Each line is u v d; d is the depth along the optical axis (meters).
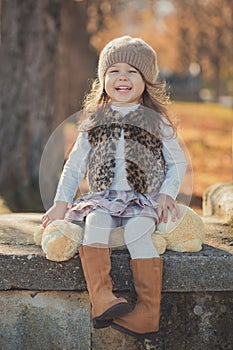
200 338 3.19
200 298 3.18
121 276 3.07
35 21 6.63
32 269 3.07
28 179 6.61
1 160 6.60
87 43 15.83
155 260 2.98
